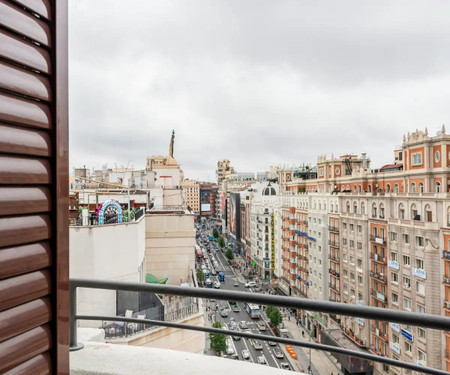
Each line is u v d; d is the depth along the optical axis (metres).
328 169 60.22
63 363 1.31
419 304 32.50
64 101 1.37
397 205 36.56
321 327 47.34
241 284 80.38
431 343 29.16
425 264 31.30
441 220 30.53
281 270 73.81
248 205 101.69
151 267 18.38
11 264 1.13
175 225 18.62
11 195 1.15
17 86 1.18
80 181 47.94
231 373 2.32
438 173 33.19
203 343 11.73
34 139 1.24
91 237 12.46
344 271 46.88
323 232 51.78
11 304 1.13
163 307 11.09
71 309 2.60
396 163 53.09
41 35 1.28
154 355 2.56
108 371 2.35
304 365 32.47
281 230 73.12
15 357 1.14
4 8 1.15
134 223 13.41
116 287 2.32
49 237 1.28
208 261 108.00
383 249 38.44
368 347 38.19
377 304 39.56
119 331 10.52
